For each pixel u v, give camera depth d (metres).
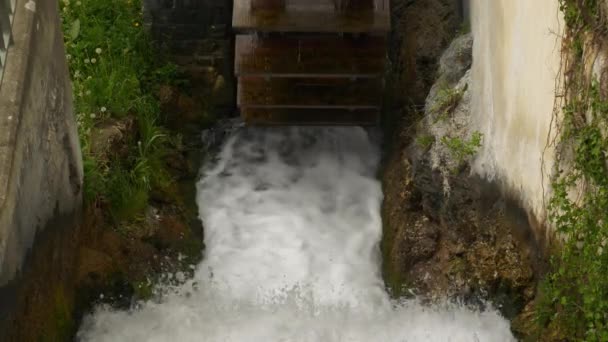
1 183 5.57
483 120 7.56
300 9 9.12
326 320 7.50
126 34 9.32
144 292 7.73
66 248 7.05
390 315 7.58
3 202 5.52
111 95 8.55
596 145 5.56
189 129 9.56
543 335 6.45
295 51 9.36
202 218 9.01
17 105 5.84
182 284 8.05
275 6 9.07
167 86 9.34
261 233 8.92
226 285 8.22
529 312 6.78
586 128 5.62
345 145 9.91
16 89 5.89
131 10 9.58
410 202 8.40
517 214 6.96
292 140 9.96
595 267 5.56
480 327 7.08
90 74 8.79
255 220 9.06
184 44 9.47
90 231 7.64
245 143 9.86
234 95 9.94
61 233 6.91
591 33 5.62
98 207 7.81
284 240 8.86
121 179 8.07
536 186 6.52
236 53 9.34
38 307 6.32
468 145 7.66
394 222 8.55
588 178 5.73
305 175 9.59
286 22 9.00
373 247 8.75
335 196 9.33
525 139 6.66
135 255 7.89
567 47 5.86
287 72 9.27
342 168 9.65
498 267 7.09
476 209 7.60
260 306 7.73
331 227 9.00
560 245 6.20
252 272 8.48
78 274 7.35
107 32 9.28
